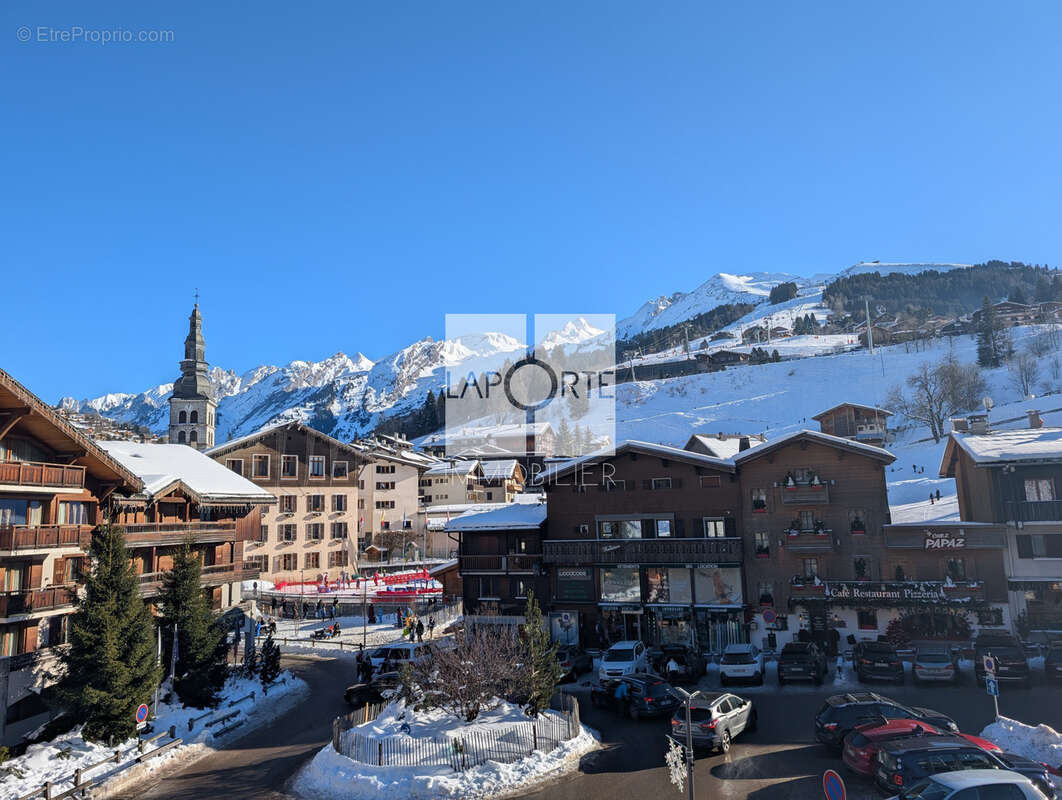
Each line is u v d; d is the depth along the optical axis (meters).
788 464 43.25
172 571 36.09
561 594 46.53
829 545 41.00
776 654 40.06
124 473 36.16
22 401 30.19
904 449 107.69
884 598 39.38
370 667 35.97
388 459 93.69
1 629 30.42
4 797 21.77
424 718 26.25
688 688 33.09
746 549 43.22
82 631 27.73
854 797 18.62
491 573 48.22
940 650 32.09
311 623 58.72
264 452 75.25
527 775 21.94
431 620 51.38
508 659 27.61
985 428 46.97
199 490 43.91
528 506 51.78
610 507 46.69
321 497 77.50
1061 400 105.06
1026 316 182.12
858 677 33.44
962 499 46.50
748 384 167.00
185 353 125.38
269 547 73.75
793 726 25.89
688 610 43.25
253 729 30.44
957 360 147.50
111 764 24.84
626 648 34.50
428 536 91.00
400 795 21.02
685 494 45.16
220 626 37.91
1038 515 38.19
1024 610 38.03
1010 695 28.81
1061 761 19.06
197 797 22.11
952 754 17.66
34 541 31.38
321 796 21.48
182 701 33.59
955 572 39.53
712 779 20.91
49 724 29.59
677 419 152.50
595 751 24.39
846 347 198.38
